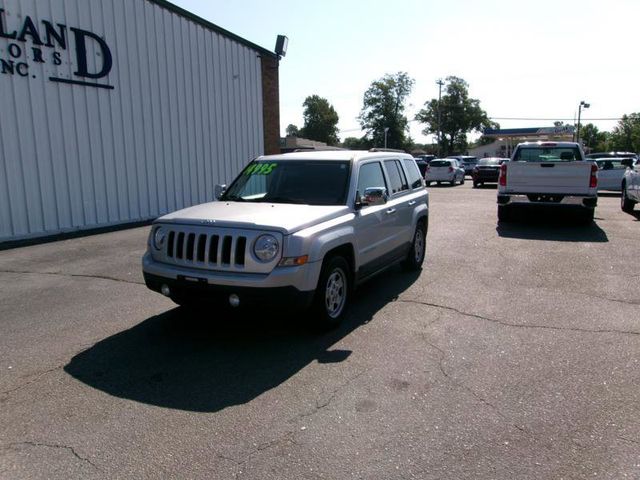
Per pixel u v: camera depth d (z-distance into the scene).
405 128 95.88
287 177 6.23
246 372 4.45
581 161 12.09
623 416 3.70
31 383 4.28
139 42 13.88
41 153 11.55
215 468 3.13
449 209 16.72
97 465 3.17
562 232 11.67
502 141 88.75
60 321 5.83
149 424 3.63
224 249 4.90
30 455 3.28
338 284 5.54
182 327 5.58
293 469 3.11
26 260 9.09
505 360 4.67
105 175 13.10
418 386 4.18
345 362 4.64
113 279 7.67
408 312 6.05
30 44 11.22
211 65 16.50
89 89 12.58
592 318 5.79
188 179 15.82
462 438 3.43
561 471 3.08
